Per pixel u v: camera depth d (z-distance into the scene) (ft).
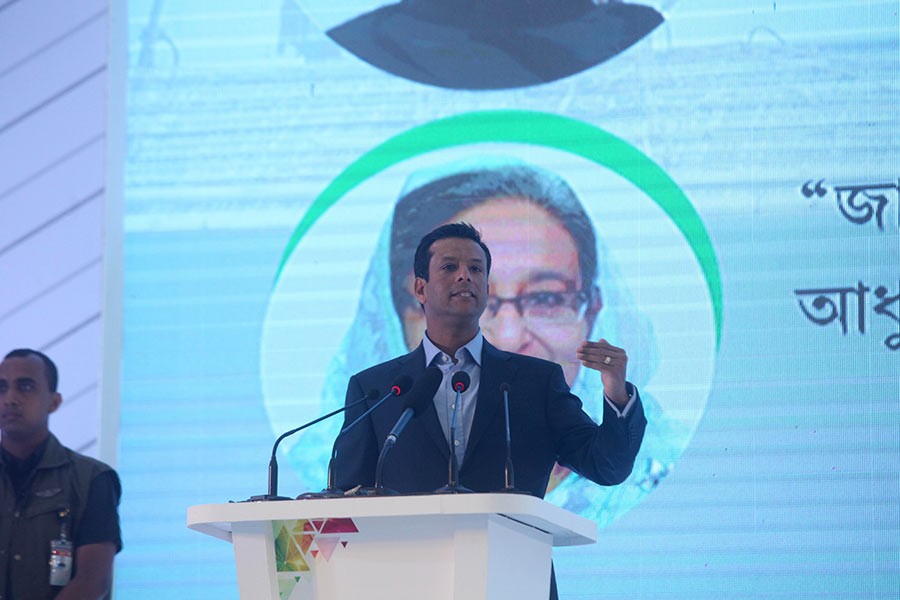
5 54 45.83
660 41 42.32
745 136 41.27
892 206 40.06
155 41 44.96
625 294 40.88
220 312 42.78
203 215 43.45
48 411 36.29
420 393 23.35
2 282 44.09
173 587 40.88
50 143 45.03
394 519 19.79
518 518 20.16
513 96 42.78
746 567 38.65
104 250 43.65
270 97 44.04
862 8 41.37
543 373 28.60
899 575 37.96
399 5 44.09
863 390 39.24
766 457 39.29
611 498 39.63
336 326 42.16
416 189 42.65
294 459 41.34
